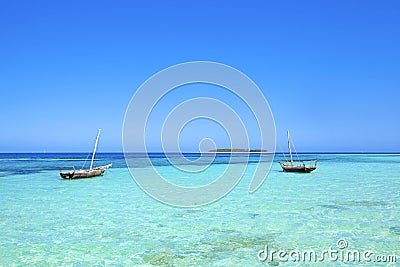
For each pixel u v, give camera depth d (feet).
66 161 210.79
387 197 57.00
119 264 27.43
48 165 160.86
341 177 93.15
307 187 71.36
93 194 62.85
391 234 34.68
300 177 94.73
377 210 46.16
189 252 30.09
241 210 47.29
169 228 37.81
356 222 39.55
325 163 175.63
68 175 85.87
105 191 67.05
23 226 38.70
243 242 32.68
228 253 29.78
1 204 52.19
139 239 33.83
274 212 45.68
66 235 35.12
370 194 60.39
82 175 89.20
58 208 49.03
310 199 55.67
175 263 27.61
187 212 46.32
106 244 32.32
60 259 28.45
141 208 49.24
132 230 36.99
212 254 29.55
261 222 40.09
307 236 34.30
